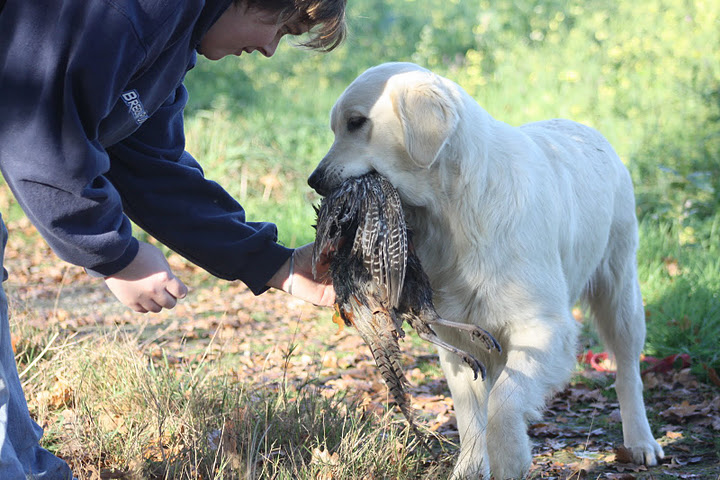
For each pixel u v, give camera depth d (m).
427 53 13.90
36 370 4.05
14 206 9.63
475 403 3.31
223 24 2.34
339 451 3.08
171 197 2.64
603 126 9.14
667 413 4.08
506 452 2.96
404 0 17.12
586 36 12.53
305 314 6.36
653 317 5.27
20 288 7.00
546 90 11.02
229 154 9.87
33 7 1.93
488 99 11.17
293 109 12.26
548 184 3.29
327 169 3.13
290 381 4.59
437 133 2.94
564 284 3.28
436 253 3.15
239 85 13.61
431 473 3.04
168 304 2.32
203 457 3.00
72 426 3.35
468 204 3.04
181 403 3.64
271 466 3.06
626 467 3.51
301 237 7.91
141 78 2.18
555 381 3.11
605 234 3.86
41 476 2.32
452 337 3.22
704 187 7.34
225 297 6.91
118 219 2.16
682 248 6.54
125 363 4.03
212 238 2.66
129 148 2.58
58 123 1.94
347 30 2.72
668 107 9.16
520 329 3.10
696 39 10.66
